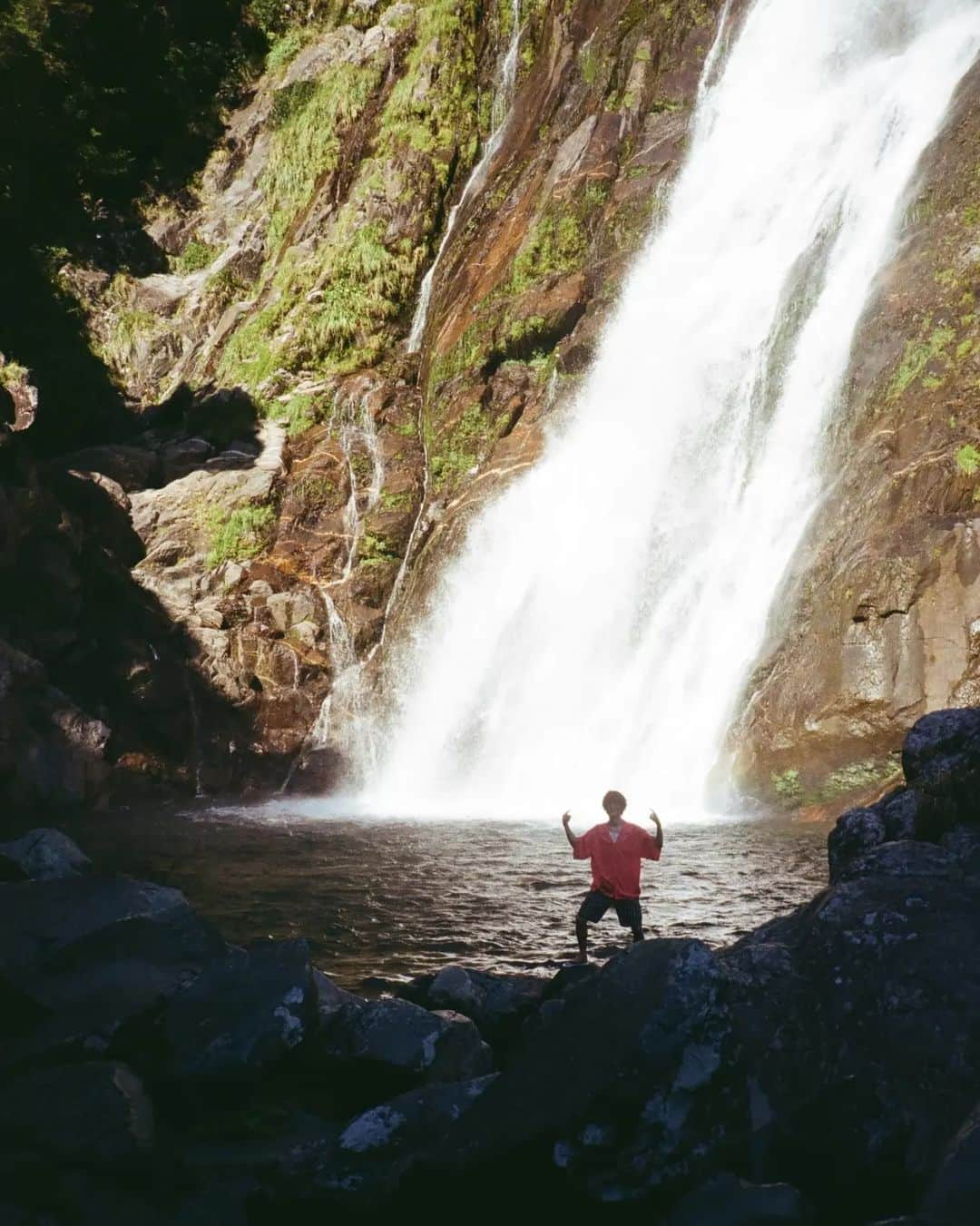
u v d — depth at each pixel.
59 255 36.41
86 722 22.42
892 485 20.20
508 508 27.38
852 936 5.68
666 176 30.80
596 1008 5.12
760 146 29.14
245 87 41.16
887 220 24.30
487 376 30.03
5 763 20.89
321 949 10.23
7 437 23.73
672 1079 4.78
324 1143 5.30
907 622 18.86
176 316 36.84
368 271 33.88
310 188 37.31
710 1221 4.50
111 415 35.06
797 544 21.39
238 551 28.33
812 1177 4.99
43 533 23.94
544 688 24.00
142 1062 6.28
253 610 27.11
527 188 32.91
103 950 7.20
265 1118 6.11
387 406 31.33
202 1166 5.59
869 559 19.44
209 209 39.19
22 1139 5.54
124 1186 5.41
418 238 34.66
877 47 29.03
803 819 18.39
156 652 25.03
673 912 11.40
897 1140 4.90
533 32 36.19
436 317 32.91
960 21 27.19
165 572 27.41
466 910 11.88
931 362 21.47
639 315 28.50
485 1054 6.59
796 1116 5.09
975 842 6.38
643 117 32.22
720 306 26.94
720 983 5.01
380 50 37.88
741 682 20.58
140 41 39.84
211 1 41.84
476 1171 4.77
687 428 25.62
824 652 19.52
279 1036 6.28
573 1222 4.69
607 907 9.52
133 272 37.97
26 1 36.38
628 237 30.38
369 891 12.89
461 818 19.59
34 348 35.03
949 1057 5.09
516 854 15.53
